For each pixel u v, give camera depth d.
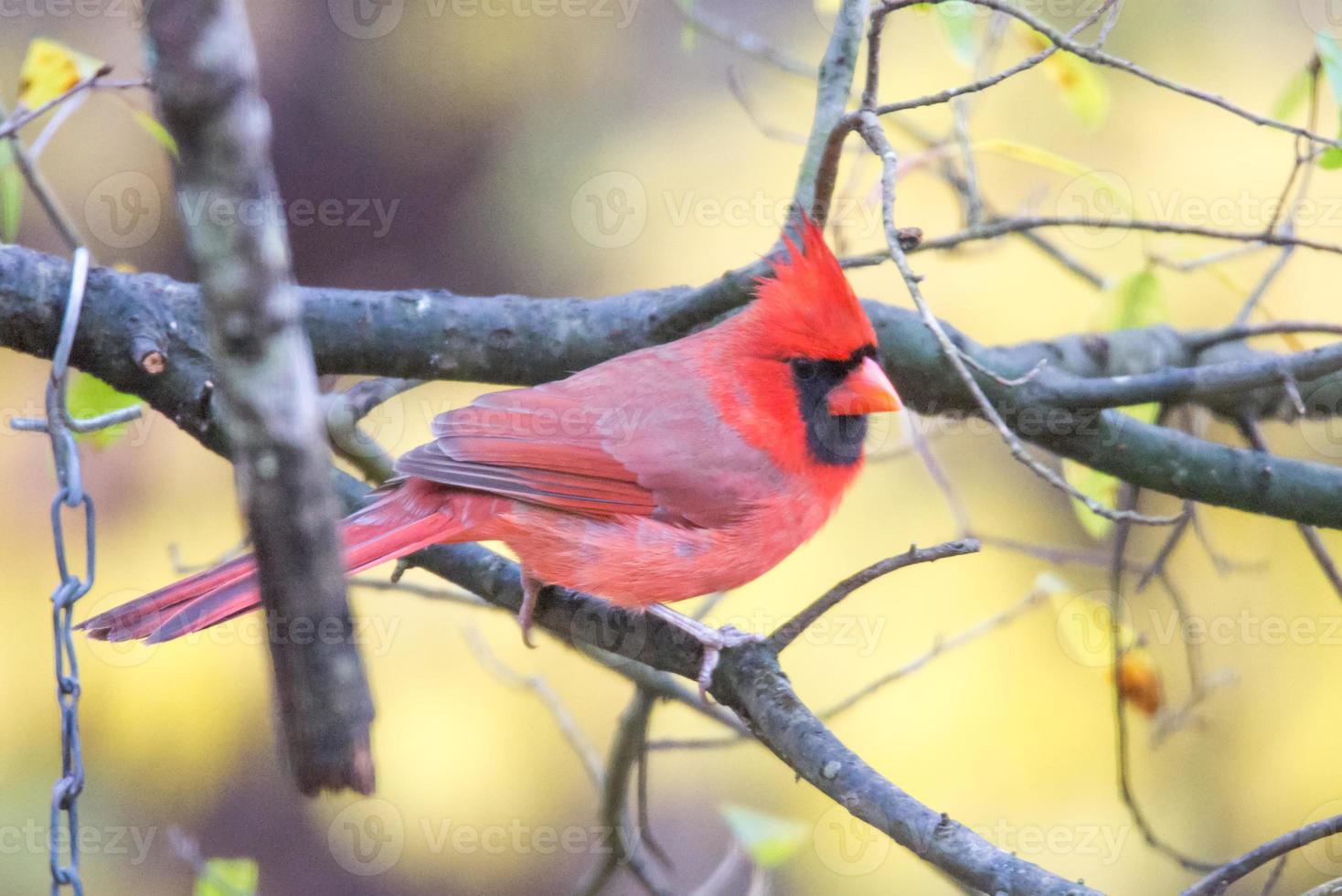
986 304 8.98
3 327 5.50
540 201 10.01
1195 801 8.66
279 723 3.20
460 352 6.12
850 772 4.40
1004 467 8.96
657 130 9.88
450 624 8.98
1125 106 8.96
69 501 4.20
